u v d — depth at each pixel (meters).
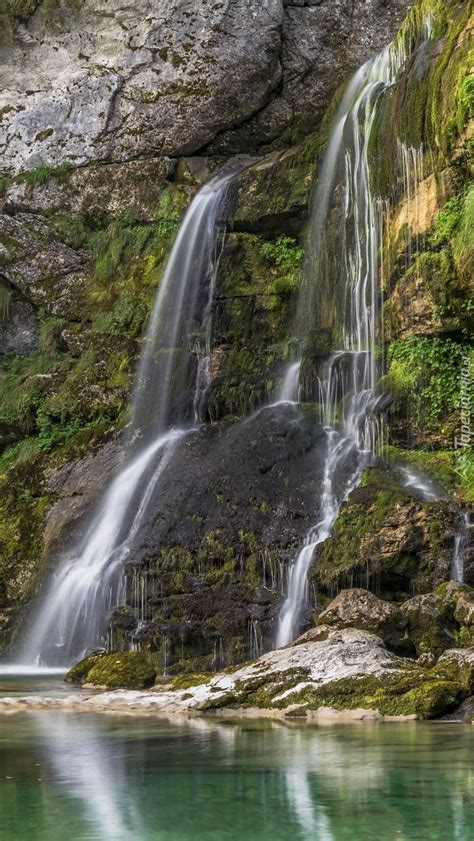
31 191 21.56
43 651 13.62
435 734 6.75
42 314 20.70
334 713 7.75
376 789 5.01
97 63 21.86
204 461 14.59
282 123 20.98
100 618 13.00
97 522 14.89
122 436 17.47
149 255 20.05
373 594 10.20
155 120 21.20
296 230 18.14
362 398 14.56
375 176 15.49
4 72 22.47
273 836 4.16
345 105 17.92
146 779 5.30
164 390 17.77
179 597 12.12
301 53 20.92
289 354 16.59
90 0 21.81
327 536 12.07
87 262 20.84
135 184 21.06
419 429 14.00
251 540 12.32
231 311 17.89
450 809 4.59
